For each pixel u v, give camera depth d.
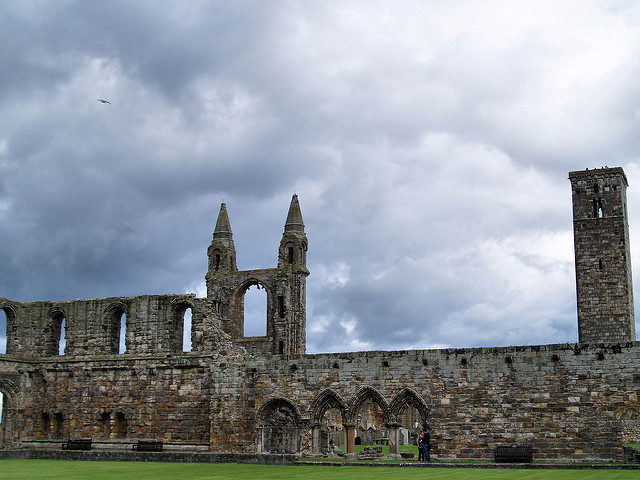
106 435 90.00
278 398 82.00
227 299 122.12
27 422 93.50
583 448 71.06
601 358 71.81
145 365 89.62
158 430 87.69
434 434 75.56
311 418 80.31
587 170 120.88
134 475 55.88
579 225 119.88
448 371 76.31
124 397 89.94
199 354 87.50
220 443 83.25
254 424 82.44
